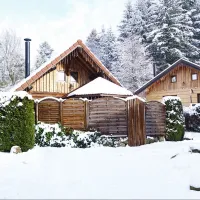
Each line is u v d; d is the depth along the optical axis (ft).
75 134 40.27
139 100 44.62
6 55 122.52
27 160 28.32
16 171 23.50
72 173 22.65
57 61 55.93
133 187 18.42
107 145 40.98
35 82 55.98
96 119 43.45
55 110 43.75
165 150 34.71
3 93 35.14
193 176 19.93
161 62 127.44
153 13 146.92
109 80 63.10
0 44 123.95
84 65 63.16
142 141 43.98
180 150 33.30
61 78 59.98
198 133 61.36
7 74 121.29
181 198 15.98
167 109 48.32
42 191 17.48
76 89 59.82
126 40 133.18
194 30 133.39
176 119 47.93
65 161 28.04
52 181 20.06
